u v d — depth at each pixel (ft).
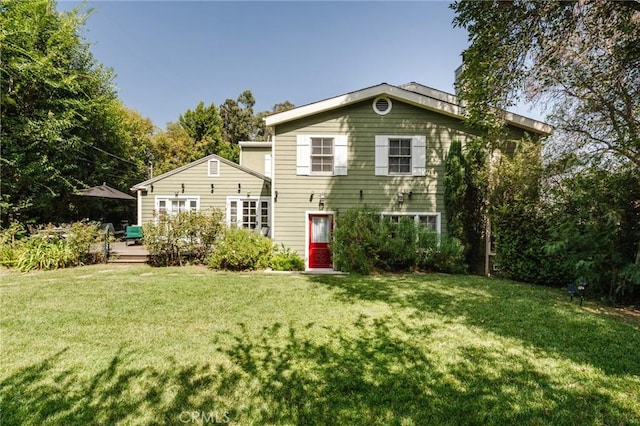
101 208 52.13
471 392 8.18
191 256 29.27
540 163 22.21
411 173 29.78
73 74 40.29
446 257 26.68
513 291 19.16
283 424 6.99
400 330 12.53
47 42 36.83
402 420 7.11
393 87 29.07
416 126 29.89
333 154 29.94
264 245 27.68
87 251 28.60
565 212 19.35
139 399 7.86
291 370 9.29
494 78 22.53
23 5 34.27
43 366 9.46
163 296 17.43
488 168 26.12
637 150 16.67
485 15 21.40
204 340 11.46
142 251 31.78
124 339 11.51
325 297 17.51
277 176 29.89
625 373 9.20
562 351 10.64
